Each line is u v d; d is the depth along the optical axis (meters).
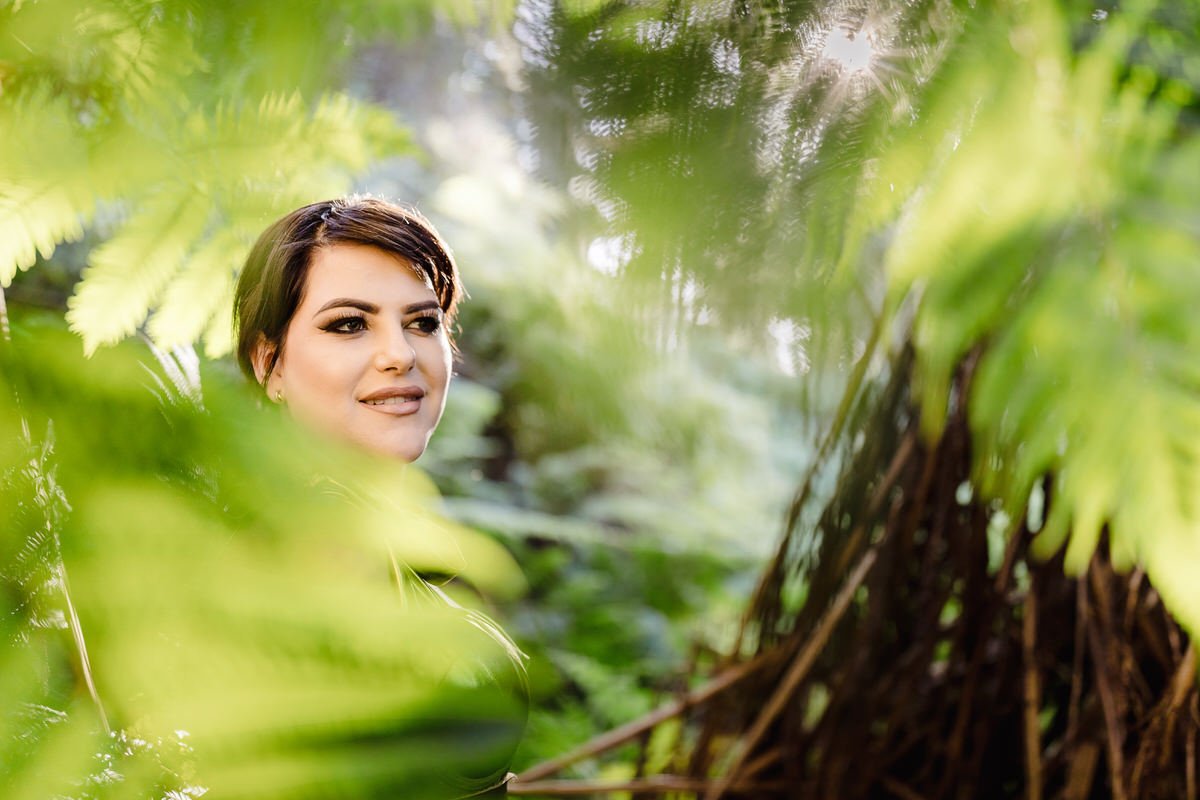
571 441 3.60
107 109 0.57
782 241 0.55
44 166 0.54
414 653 0.24
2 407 0.25
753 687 1.51
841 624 1.43
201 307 0.79
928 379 0.62
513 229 3.08
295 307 0.76
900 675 1.40
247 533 0.24
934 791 1.41
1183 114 0.60
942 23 0.54
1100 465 0.47
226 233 0.79
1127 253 0.49
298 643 0.23
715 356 3.74
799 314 0.57
